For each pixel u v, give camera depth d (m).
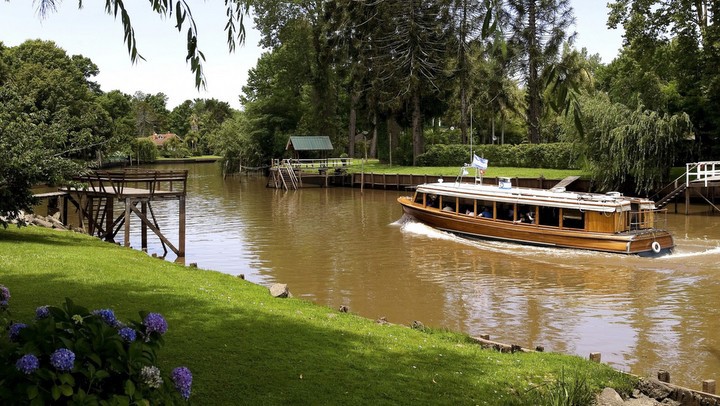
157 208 42.22
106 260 16.53
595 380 8.97
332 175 60.31
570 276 21.14
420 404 7.49
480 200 29.86
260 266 22.91
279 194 53.66
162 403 4.43
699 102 43.34
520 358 10.14
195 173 86.25
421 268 22.59
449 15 58.28
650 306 17.08
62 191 27.89
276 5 75.19
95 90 95.00
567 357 10.46
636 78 44.56
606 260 23.91
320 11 74.00
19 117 19.38
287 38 76.81
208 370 8.12
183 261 23.75
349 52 66.06
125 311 10.92
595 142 40.41
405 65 61.50
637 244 24.70
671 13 42.91
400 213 39.03
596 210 25.70
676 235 29.17
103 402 4.06
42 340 4.16
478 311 16.80
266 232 31.39
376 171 60.56
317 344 9.74
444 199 31.72
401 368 8.86
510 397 8.02
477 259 24.33
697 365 12.54
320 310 12.98
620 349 13.60
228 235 30.39
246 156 80.56
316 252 25.77
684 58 43.66
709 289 18.84
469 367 9.20
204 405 7.00
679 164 42.78
